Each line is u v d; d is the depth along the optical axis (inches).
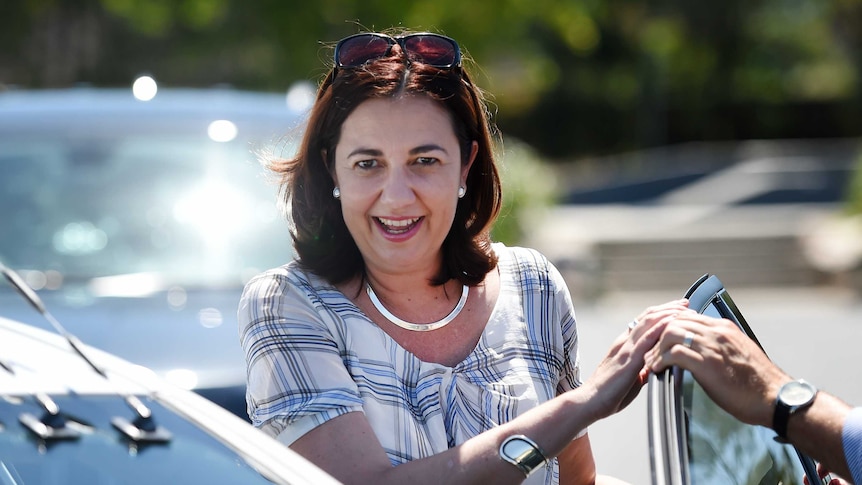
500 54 1537.9
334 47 200.7
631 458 486.3
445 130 191.2
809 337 839.1
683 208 1844.2
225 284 335.6
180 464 152.0
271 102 429.1
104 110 404.8
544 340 199.2
